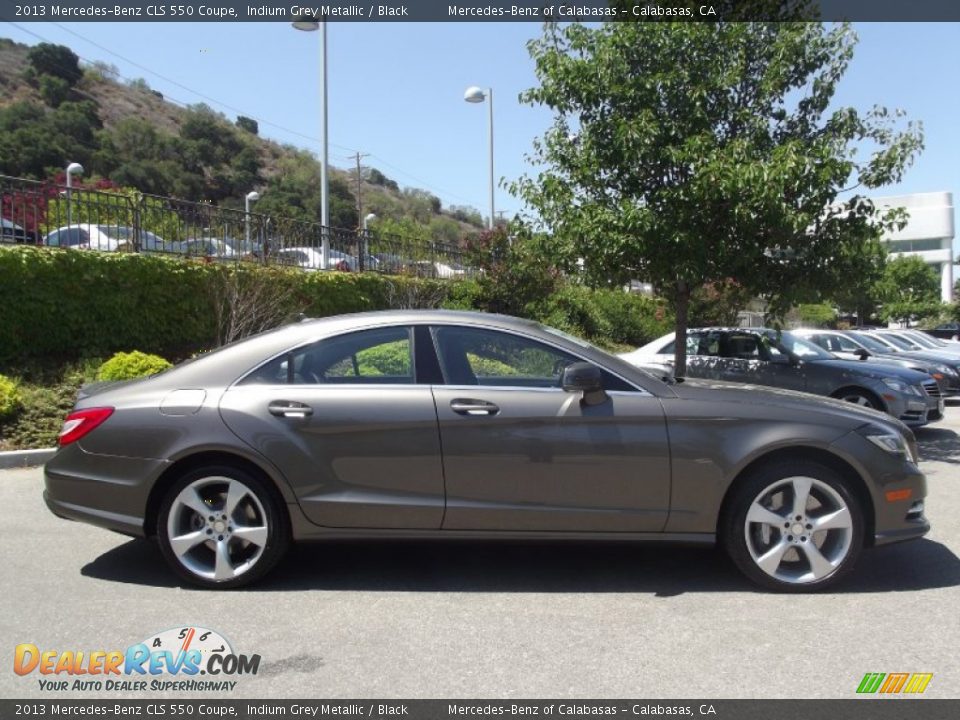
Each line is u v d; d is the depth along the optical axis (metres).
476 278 17.05
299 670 3.51
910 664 3.55
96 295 10.66
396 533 4.43
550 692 3.30
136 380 4.81
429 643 3.78
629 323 22.61
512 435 4.36
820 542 4.42
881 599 4.35
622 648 3.72
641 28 8.48
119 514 4.47
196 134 86.44
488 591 4.49
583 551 5.23
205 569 4.47
